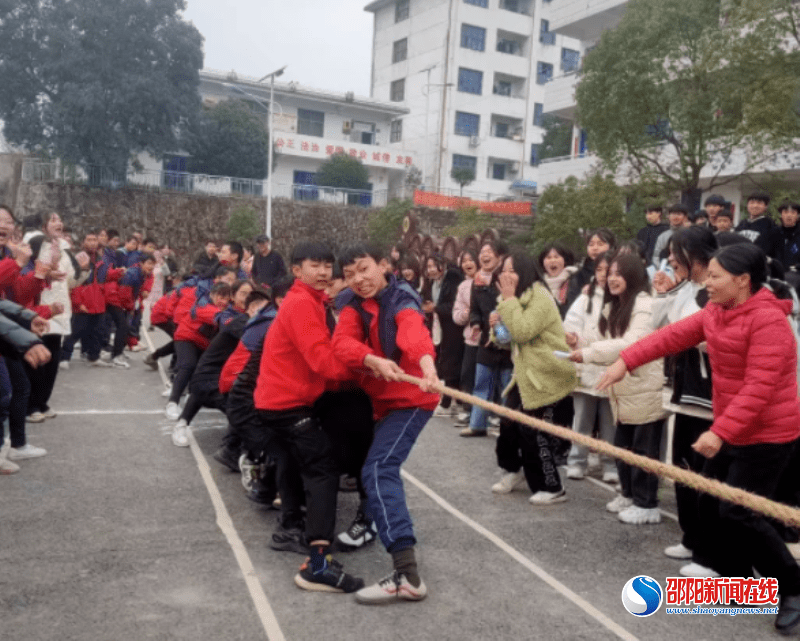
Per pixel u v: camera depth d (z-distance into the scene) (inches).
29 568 146.6
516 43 1651.1
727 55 517.3
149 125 1122.0
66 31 1066.7
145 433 259.8
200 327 276.7
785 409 132.0
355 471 161.3
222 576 146.6
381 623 129.7
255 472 188.7
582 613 136.2
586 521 186.9
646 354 142.6
